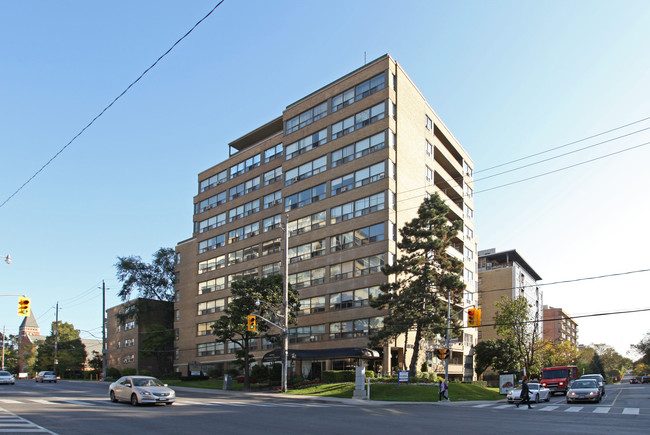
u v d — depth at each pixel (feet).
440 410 84.79
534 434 50.34
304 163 194.08
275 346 190.49
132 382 85.97
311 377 171.32
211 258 238.89
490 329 308.60
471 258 232.53
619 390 198.39
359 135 175.63
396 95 174.40
